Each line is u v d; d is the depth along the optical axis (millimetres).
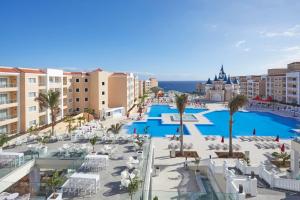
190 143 40500
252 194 19625
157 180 27297
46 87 55062
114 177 20875
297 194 19781
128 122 64250
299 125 59781
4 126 44281
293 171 26500
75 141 33781
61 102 61719
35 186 20125
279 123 66625
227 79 124688
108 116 70062
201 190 24562
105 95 73062
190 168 30266
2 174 20938
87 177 18422
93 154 25250
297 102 95188
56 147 30656
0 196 17531
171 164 32000
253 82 135125
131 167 22422
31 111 49156
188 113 83000
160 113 82188
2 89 42312
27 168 24016
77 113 69750
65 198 17234
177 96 35938
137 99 123562
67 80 66562
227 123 66312
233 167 26578
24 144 31516
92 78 70500
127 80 79000
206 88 134875
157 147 39844
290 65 119375
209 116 78125
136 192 17672
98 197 17391
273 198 19094
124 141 33062
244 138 46406
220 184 23938
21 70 47750
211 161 27406
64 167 25375
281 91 109312
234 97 35312
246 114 81812
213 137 45844
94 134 35969
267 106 101375
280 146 40031
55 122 54906
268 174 22141
